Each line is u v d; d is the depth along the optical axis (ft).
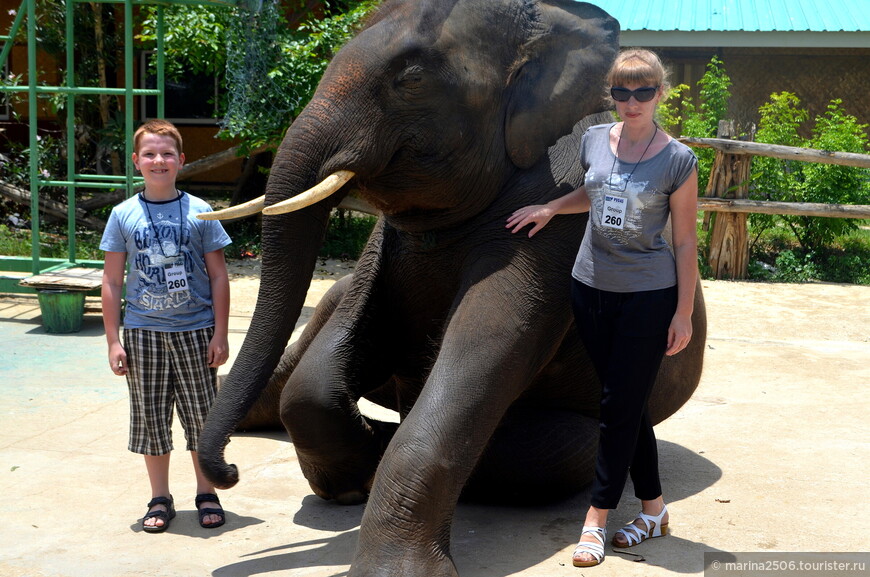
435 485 11.44
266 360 12.10
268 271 12.28
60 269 30.25
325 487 14.82
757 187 42.14
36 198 30.07
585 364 14.43
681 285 12.06
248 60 35.14
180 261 13.89
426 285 13.97
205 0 30.25
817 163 41.47
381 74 12.22
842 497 15.25
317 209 12.41
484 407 11.94
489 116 12.82
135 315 13.93
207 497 14.25
